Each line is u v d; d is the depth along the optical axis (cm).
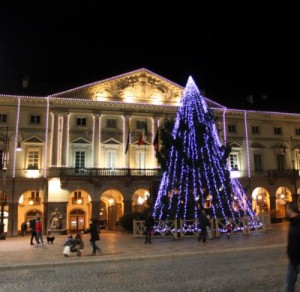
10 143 3938
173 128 2781
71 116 4188
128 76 4400
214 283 934
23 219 3997
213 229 2311
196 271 1139
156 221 2598
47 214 3841
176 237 2331
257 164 4762
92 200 3978
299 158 4928
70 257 1602
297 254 686
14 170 3881
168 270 1191
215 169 2603
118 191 4059
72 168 3950
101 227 4391
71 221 4153
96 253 1733
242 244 1883
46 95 4094
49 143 4050
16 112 4022
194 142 2605
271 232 2597
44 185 3916
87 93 4228
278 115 4912
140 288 916
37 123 4066
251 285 892
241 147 4700
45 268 1376
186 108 2700
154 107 4409
